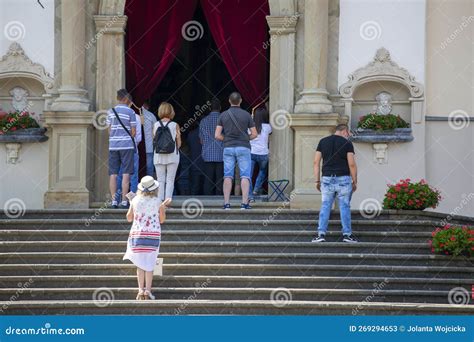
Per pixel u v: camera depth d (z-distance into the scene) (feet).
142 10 62.80
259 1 62.49
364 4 61.26
